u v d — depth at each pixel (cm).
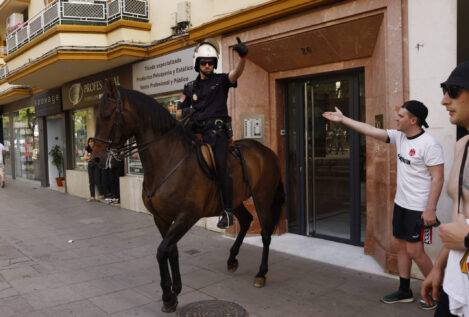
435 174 309
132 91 343
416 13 396
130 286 415
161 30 759
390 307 353
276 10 507
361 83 526
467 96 174
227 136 369
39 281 431
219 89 362
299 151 603
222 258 507
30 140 1457
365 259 489
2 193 1195
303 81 591
